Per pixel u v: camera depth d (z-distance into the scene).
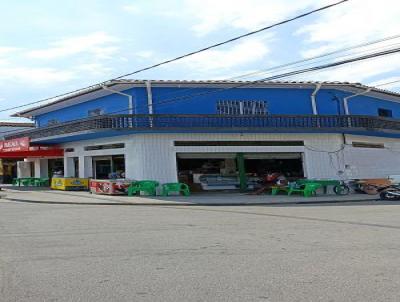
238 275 6.82
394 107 35.72
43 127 29.45
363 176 30.94
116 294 5.91
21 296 5.87
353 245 9.23
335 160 29.56
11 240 10.12
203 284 6.34
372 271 7.01
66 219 14.19
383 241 9.70
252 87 28.53
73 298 5.76
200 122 26.06
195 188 27.06
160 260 7.90
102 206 19.44
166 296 5.80
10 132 40.50
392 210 17.38
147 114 25.28
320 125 28.16
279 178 28.38
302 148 28.81
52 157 31.88
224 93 28.02
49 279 6.68
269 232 11.15
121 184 24.38
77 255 8.38
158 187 25.59
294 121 27.80
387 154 33.22
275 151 28.17
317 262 7.65
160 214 15.86
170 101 26.83
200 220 13.92
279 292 5.92
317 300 5.58
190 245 9.34
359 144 31.19
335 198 24.22
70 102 30.41
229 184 27.94
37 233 11.14
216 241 9.83
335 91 30.62
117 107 27.61
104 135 26.81
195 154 27.06
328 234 10.76
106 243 9.66
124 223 13.13
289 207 19.39
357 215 15.36
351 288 6.09
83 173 29.11
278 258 8.00
